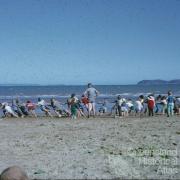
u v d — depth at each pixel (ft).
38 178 29.22
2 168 32.71
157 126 62.85
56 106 94.73
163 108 98.78
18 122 76.07
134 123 69.21
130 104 98.58
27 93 409.08
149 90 484.33
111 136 50.21
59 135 52.29
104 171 30.86
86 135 51.80
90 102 88.28
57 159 35.73
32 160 35.58
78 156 36.86
